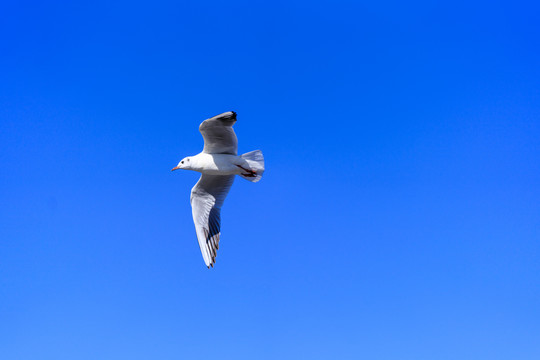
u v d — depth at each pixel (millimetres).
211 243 13930
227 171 13055
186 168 13203
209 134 12672
